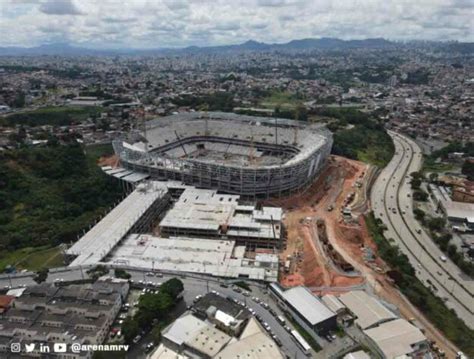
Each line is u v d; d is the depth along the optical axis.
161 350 150.75
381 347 153.00
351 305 177.00
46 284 188.62
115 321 170.50
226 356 142.12
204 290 191.00
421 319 180.12
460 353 158.88
